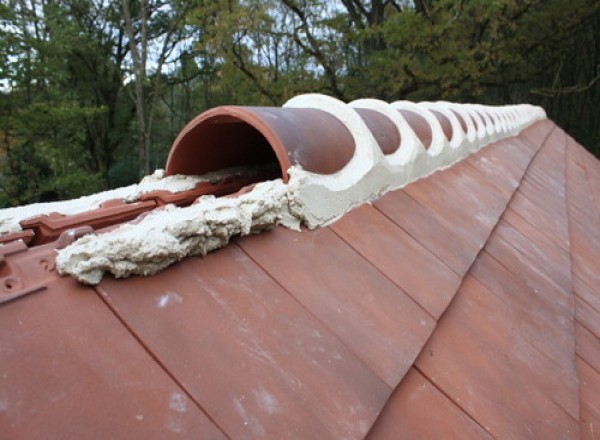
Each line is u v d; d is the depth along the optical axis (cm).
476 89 1769
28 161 1439
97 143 2305
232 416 83
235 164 215
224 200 129
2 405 68
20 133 1283
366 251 156
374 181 196
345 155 185
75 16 2053
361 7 1948
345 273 139
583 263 288
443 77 1608
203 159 197
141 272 99
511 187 354
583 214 432
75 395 74
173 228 105
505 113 696
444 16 1559
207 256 116
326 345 110
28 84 1227
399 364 118
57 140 1380
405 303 142
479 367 138
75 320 84
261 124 153
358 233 163
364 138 197
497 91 2661
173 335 91
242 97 1742
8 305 81
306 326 112
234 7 1427
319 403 95
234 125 184
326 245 147
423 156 257
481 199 281
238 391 88
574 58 2406
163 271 104
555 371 157
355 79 1728
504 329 164
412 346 127
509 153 495
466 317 158
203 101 2669
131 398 77
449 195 254
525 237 263
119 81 2233
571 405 145
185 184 190
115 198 179
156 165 2542
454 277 174
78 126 1462
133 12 2025
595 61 2344
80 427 70
